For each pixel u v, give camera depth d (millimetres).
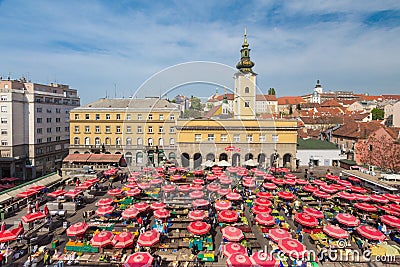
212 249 19625
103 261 18422
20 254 19453
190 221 23516
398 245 21453
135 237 21297
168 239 20953
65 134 72312
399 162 40281
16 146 57469
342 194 29594
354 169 40750
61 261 18141
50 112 66188
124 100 63750
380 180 32969
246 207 29094
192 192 24766
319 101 164375
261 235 22812
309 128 83125
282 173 45188
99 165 47688
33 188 31047
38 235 22531
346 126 59094
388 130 43500
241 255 16250
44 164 63906
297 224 24781
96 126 59094
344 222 22109
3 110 56344
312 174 45750
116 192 29938
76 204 29234
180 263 18328
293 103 142125
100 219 25156
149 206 26016
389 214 26078
